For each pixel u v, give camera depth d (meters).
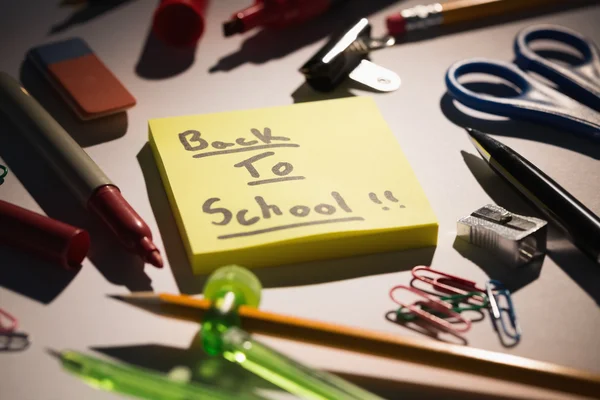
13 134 0.66
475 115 0.71
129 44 0.78
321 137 0.64
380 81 0.72
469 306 0.53
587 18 0.85
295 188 0.59
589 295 0.55
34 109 0.64
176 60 0.76
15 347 0.49
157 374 0.46
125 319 0.51
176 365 0.48
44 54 0.73
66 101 0.69
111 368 0.44
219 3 0.86
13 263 0.55
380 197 0.59
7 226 0.54
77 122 0.68
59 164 0.59
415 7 0.82
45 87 0.72
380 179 0.60
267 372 0.45
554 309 0.54
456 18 0.82
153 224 0.58
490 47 0.80
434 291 0.54
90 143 0.66
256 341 0.46
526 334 0.52
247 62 0.77
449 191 0.62
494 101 0.69
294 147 0.63
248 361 0.46
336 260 0.56
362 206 0.58
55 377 0.48
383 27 0.82
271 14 0.79
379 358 0.48
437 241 0.58
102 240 0.57
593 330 0.52
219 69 0.75
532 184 0.59
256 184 0.59
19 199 0.60
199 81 0.74
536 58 0.75
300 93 0.72
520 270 0.56
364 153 0.63
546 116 0.69
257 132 0.64
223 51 0.78
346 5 0.85
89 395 0.47
